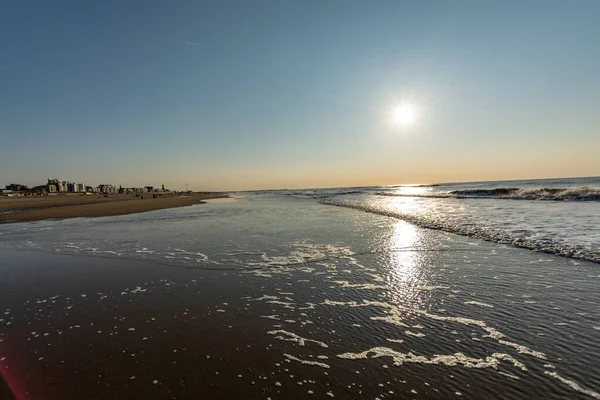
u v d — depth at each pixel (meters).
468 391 3.58
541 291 6.57
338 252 10.89
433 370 3.99
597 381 3.69
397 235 13.92
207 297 6.79
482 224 15.77
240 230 16.75
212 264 9.59
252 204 47.09
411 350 4.47
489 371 3.94
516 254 9.70
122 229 18.33
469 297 6.39
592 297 6.17
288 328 5.24
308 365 4.16
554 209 21.94
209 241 13.50
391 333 4.99
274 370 4.05
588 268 8.02
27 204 58.22
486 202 31.91
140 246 12.70
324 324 5.36
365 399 3.49
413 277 7.83
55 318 5.82
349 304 6.23
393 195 61.62
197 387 3.73
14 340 5.00
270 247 11.93
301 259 10.01
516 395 3.50
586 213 19.05
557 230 13.22
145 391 3.67
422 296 6.53
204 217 25.41
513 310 5.70
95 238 15.08
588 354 4.25
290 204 44.38
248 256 10.54
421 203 34.62
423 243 11.93
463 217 19.17
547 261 8.79
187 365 4.20
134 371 4.07
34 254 11.70
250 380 3.85
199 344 4.76
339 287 7.26
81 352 4.57
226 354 4.46
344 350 4.52
